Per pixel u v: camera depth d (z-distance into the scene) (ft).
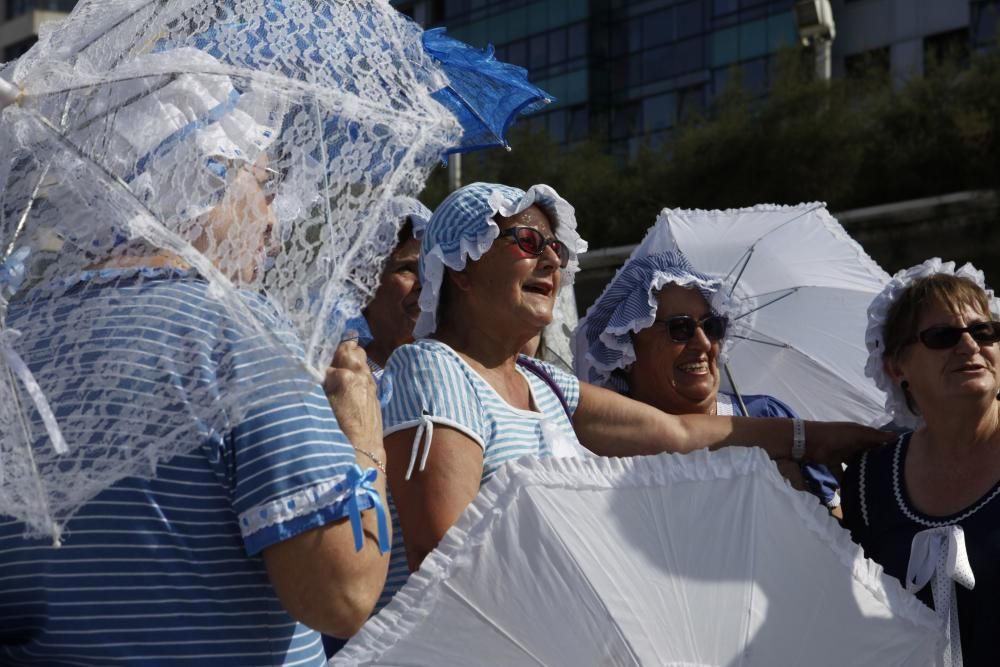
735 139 65.41
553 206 9.64
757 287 14.21
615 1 104.73
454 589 7.32
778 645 7.68
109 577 5.98
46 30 6.56
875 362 10.17
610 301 12.62
